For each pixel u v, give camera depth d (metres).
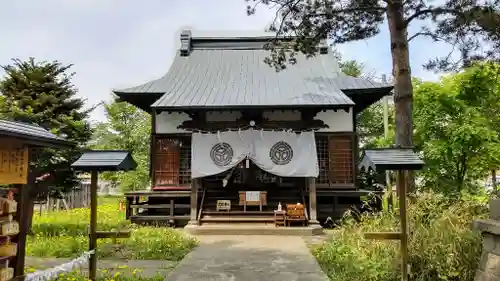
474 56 9.62
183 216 14.01
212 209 14.13
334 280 6.41
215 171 13.52
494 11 8.40
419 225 6.44
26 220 4.87
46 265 7.54
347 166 15.26
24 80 11.60
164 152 15.41
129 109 26.56
